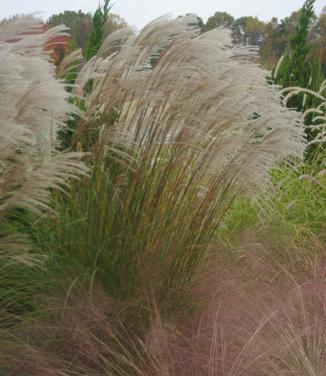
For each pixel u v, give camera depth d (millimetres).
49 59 3957
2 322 3598
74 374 3361
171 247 4191
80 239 4098
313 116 8094
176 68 4227
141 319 3660
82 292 3740
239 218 5531
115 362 3441
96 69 4562
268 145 4402
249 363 3211
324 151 7289
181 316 3814
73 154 3457
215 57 4336
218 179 4441
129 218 4137
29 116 3414
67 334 3506
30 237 4203
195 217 4277
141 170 4270
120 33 4438
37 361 3295
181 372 3303
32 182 3408
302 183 6543
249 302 3939
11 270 3803
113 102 4305
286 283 4383
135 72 4316
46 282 3805
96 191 4254
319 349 3467
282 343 3479
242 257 4711
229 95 4289
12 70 3211
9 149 3471
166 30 4258
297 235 5402
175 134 4395
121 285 3928
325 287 4180
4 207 3500
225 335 3525
